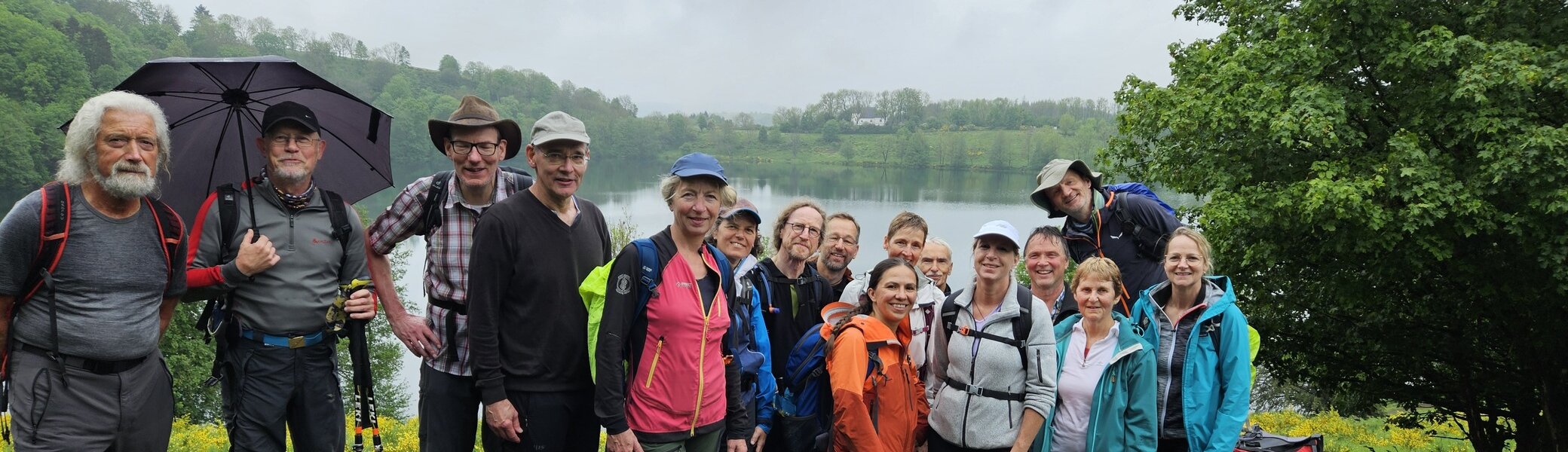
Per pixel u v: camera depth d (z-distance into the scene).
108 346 3.11
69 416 3.08
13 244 2.94
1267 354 16.25
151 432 3.36
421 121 131.25
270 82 3.88
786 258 4.60
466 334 3.77
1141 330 4.41
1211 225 15.24
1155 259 5.05
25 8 102.88
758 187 134.12
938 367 4.40
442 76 193.62
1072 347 4.43
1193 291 4.31
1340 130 14.72
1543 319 13.75
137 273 3.18
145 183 3.07
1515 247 13.54
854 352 3.94
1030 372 4.11
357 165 4.11
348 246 3.71
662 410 3.51
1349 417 17.45
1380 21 14.72
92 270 3.07
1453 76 14.52
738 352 3.88
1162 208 5.07
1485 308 14.37
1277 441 4.75
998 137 184.50
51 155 74.94
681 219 3.59
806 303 4.59
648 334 3.53
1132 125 18.03
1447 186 13.33
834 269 4.92
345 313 3.60
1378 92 15.70
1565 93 13.21
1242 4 17.08
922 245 5.09
